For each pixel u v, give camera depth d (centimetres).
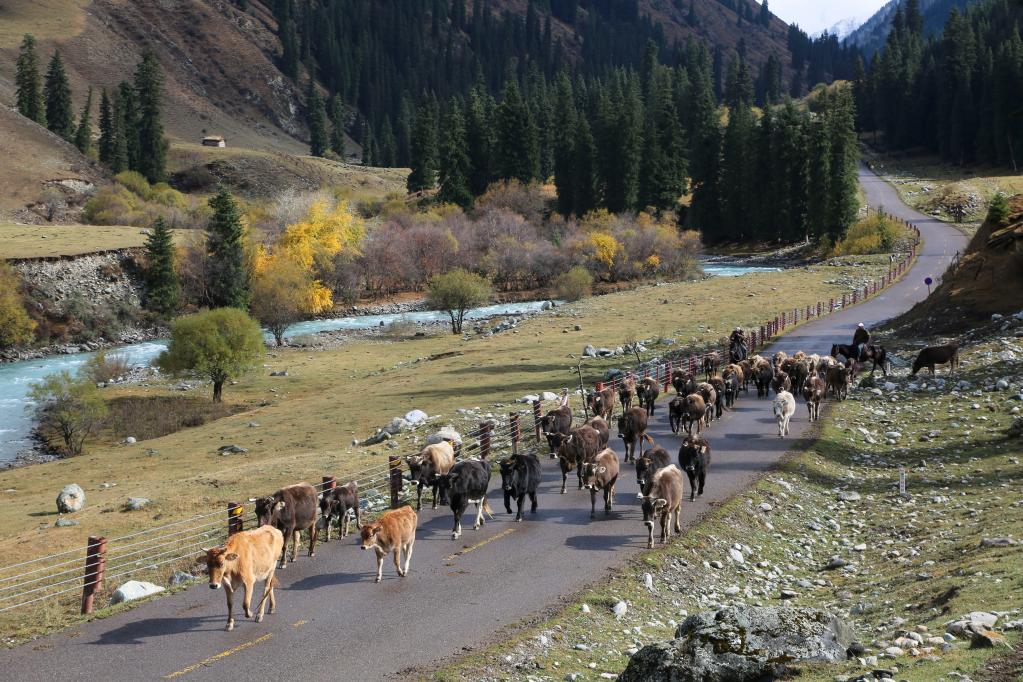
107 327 9206
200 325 5925
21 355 8338
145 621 1750
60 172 15662
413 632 1655
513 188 15400
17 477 4309
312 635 1650
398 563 1956
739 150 15300
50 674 1513
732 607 1344
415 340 8494
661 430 3475
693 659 1244
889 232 11731
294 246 10669
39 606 2084
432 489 2739
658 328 7200
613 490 2556
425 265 12219
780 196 14450
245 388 6431
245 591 1666
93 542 1934
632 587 1886
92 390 5172
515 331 7931
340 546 2209
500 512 2462
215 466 4075
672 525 2278
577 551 2098
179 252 10312
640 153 15338
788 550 2267
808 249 13588
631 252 12500
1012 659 1164
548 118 18475
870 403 3959
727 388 3872
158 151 18450
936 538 2170
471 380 5550
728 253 15138
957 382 4053
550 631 1648
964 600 1566
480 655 1538
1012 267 5431
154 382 6712
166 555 2527
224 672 1503
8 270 8719
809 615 1344
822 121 13150
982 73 19238
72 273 9438
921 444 3259
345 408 5169
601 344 6612
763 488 2661
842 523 2519
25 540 2872
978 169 18238
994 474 2756
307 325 9906
